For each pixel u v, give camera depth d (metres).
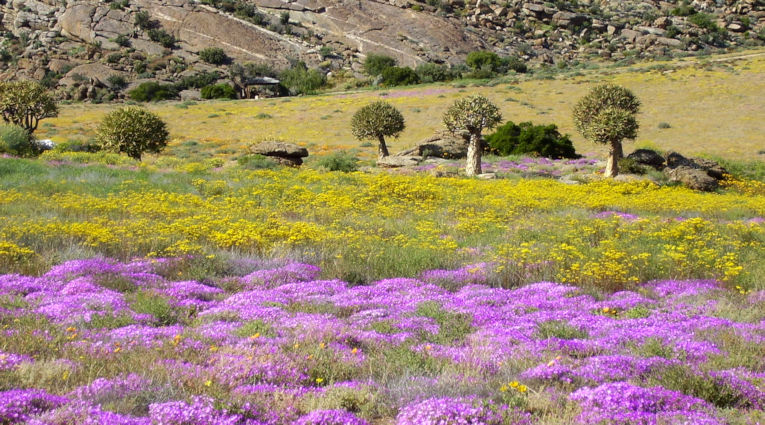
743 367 6.21
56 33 123.69
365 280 11.52
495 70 116.44
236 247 13.37
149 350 6.49
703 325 7.86
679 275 11.60
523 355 6.67
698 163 35.72
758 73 78.44
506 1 169.12
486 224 17.38
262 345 6.82
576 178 33.34
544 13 161.38
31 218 14.95
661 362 6.28
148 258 11.97
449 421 4.68
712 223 18.19
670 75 82.00
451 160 42.09
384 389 5.66
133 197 20.23
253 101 83.44
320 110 73.19
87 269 10.73
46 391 5.12
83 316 7.84
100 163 31.58
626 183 30.11
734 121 57.09
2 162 27.09
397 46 133.12
